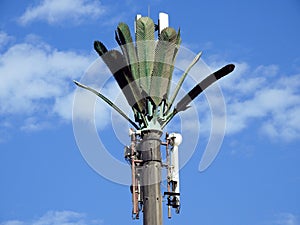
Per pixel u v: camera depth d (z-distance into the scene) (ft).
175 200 85.25
